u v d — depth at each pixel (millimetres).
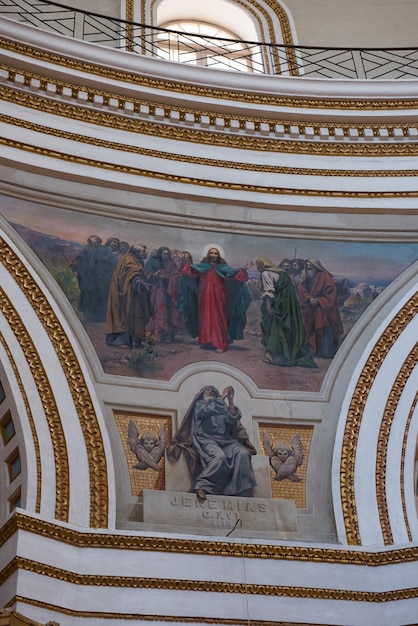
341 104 12969
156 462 10852
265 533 10609
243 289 12117
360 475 10969
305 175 12680
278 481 11008
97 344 11312
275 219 12492
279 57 14414
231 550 10195
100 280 11680
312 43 14742
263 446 11203
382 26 15086
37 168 11805
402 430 11266
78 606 9562
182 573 9961
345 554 10414
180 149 12477
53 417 10539
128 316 11602
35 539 9688
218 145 12648
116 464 10703
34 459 10227
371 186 12703
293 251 12414
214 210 12383
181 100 12570
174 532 10422
